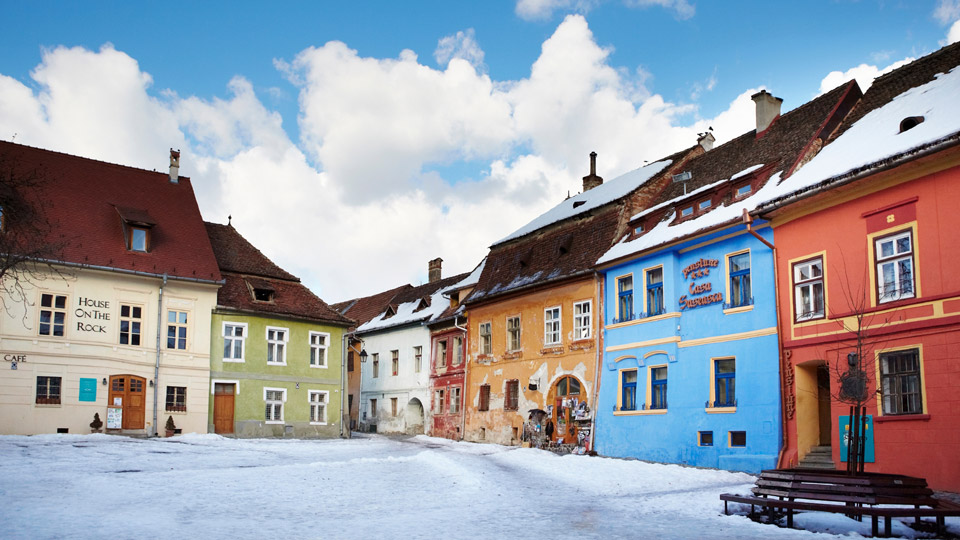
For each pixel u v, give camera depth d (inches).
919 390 687.1
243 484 677.9
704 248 971.9
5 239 1128.2
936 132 690.8
